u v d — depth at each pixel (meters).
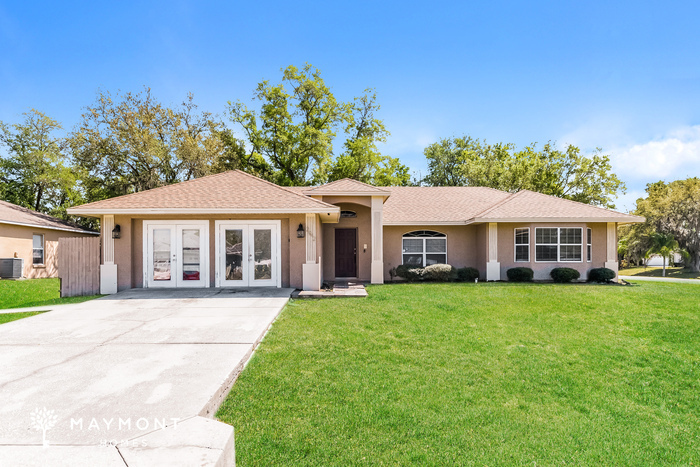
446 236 16.72
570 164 32.28
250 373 4.75
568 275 14.44
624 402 4.46
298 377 4.69
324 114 32.44
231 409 3.81
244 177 13.20
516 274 14.77
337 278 16.20
